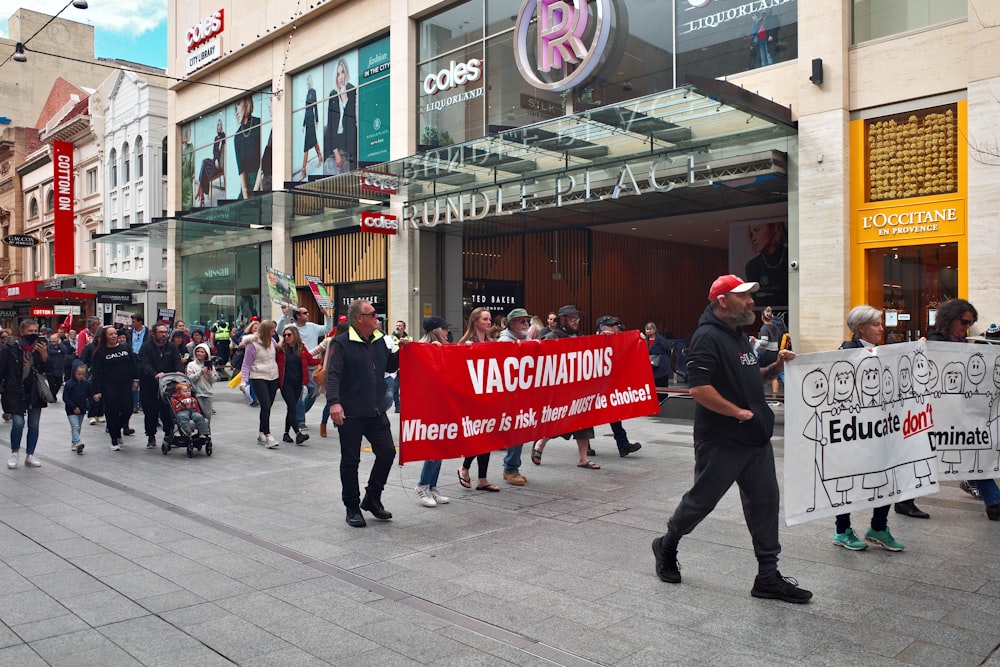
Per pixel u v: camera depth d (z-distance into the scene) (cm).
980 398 567
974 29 1075
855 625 381
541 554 514
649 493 703
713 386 413
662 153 1422
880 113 1192
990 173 1056
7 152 4738
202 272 2895
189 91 2784
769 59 1314
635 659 347
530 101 1691
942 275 1134
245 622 397
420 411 610
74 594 441
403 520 613
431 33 1923
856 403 472
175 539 561
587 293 2402
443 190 1853
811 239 1239
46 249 4384
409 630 385
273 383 1037
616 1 1511
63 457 950
